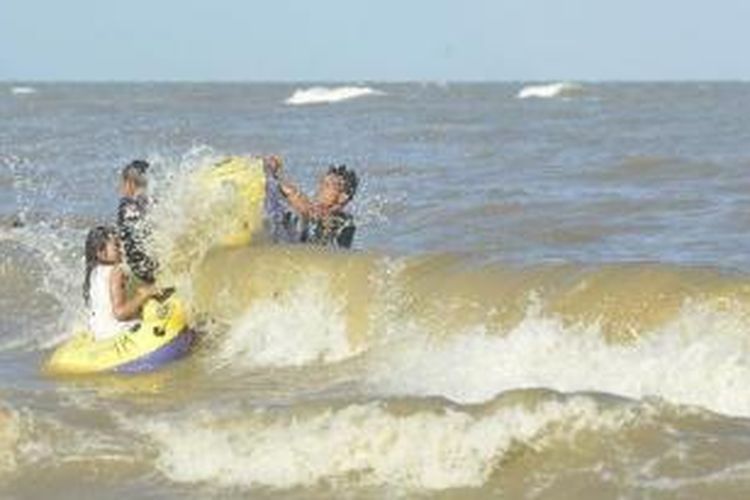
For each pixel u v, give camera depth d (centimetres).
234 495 1410
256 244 2417
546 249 2962
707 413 1474
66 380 2047
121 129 9312
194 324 2273
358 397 1706
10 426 1645
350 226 2445
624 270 1906
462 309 1995
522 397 1478
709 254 2742
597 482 1330
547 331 1867
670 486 1301
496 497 1341
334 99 18538
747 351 1658
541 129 8619
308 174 5191
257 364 2102
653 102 15525
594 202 3734
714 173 4559
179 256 2381
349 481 1415
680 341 1734
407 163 5675
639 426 1433
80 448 1577
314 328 2150
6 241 3441
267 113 12756
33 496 1453
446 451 1423
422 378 1888
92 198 4575
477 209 3709
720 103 14700
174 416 1681
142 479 1477
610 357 1773
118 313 2156
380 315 2092
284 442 1499
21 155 6644
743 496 1263
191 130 9056
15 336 2477
